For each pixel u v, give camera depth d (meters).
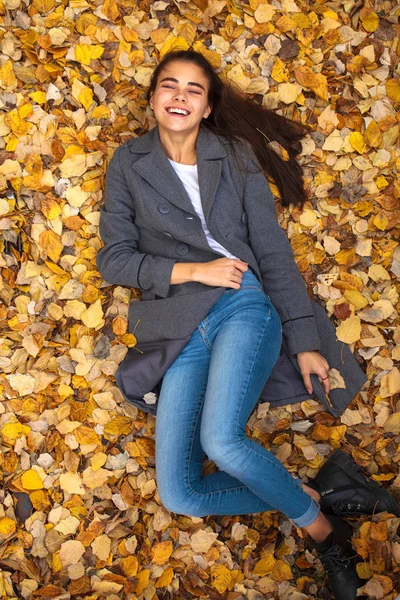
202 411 2.07
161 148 2.15
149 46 2.45
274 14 2.47
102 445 2.27
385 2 2.49
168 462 2.06
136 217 2.19
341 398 2.28
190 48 2.45
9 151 2.29
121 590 2.10
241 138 2.28
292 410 2.35
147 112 2.43
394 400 2.34
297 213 2.42
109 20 2.40
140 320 2.20
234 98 2.31
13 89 2.31
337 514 2.20
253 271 2.18
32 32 2.33
